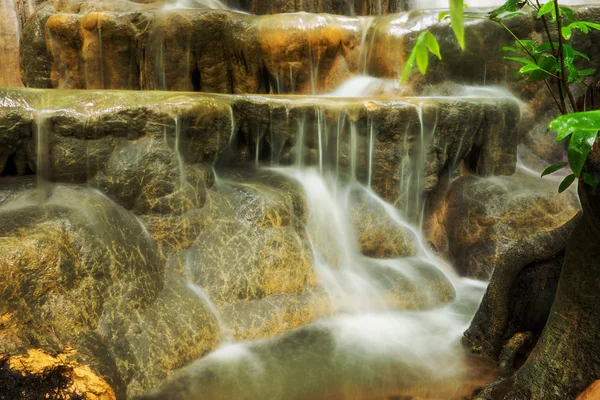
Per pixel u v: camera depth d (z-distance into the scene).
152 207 3.99
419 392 3.31
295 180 4.87
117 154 3.85
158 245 4.01
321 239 4.82
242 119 4.73
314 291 4.42
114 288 3.52
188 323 3.71
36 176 3.78
